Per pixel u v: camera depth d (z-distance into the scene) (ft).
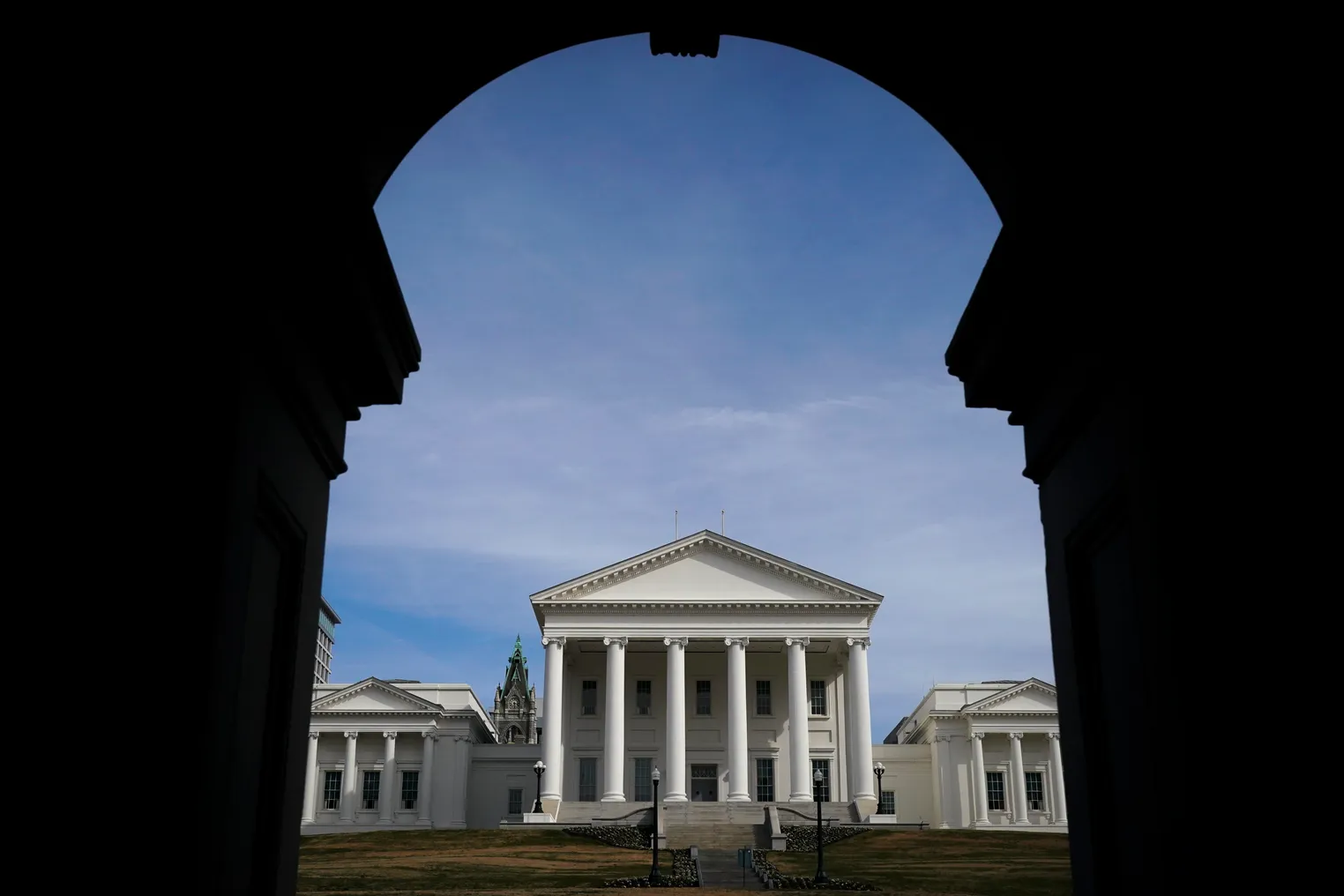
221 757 16.79
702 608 238.68
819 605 238.27
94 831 14.60
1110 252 18.02
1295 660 13.46
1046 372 22.17
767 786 250.37
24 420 14.64
